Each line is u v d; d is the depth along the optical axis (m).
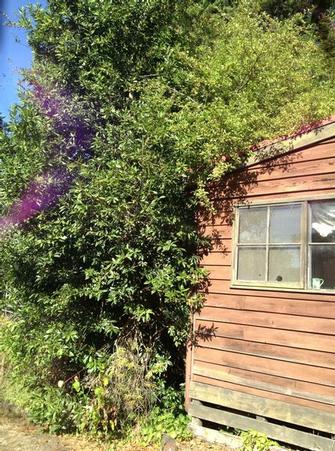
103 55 7.95
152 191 6.18
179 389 6.74
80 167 6.66
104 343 6.66
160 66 8.32
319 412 5.05
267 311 5.62
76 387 6.00
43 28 7.93
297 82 9.09
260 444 4.94
